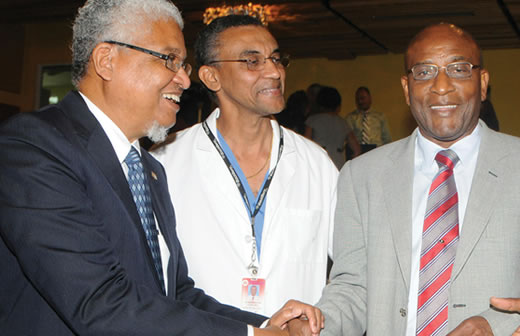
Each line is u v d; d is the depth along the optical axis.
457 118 2.15
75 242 1.66
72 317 1.65
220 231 2.43
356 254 2.38
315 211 2.50
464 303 2.05
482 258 2.06
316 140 7.22
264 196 2.48
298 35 10.44
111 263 1.73
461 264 2.05
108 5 1.88
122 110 1.89
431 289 2.08
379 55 12.27
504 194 2.10
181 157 2.56
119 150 1.91
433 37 2.19
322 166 2.62
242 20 2.50
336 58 12.45
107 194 1.80
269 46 2.43
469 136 2.23
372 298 2.22
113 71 1.87
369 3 8.20
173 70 1.93
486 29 9.73
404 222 2.21
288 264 2.42
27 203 1.63
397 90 12.14
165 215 2.11
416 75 2.20
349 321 2.29
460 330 1.94
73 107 1.87
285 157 2.55
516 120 11.40
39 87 12.20
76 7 9.82
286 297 2.41
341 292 2.34
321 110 7.34
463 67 2.15
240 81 2.41
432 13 8.67
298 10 8.66
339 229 2.43
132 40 1.86
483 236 2.07
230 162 2.52
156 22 1.89
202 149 2.54
